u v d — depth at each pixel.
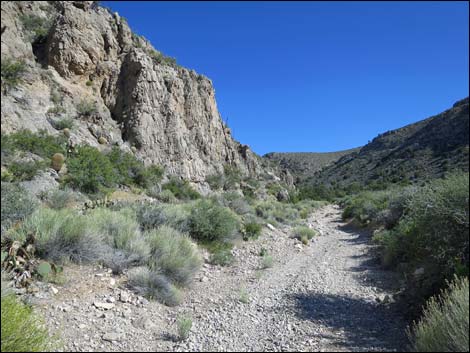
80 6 33.16
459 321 3.87
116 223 9.05
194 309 6.36
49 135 22.27
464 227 6.14
